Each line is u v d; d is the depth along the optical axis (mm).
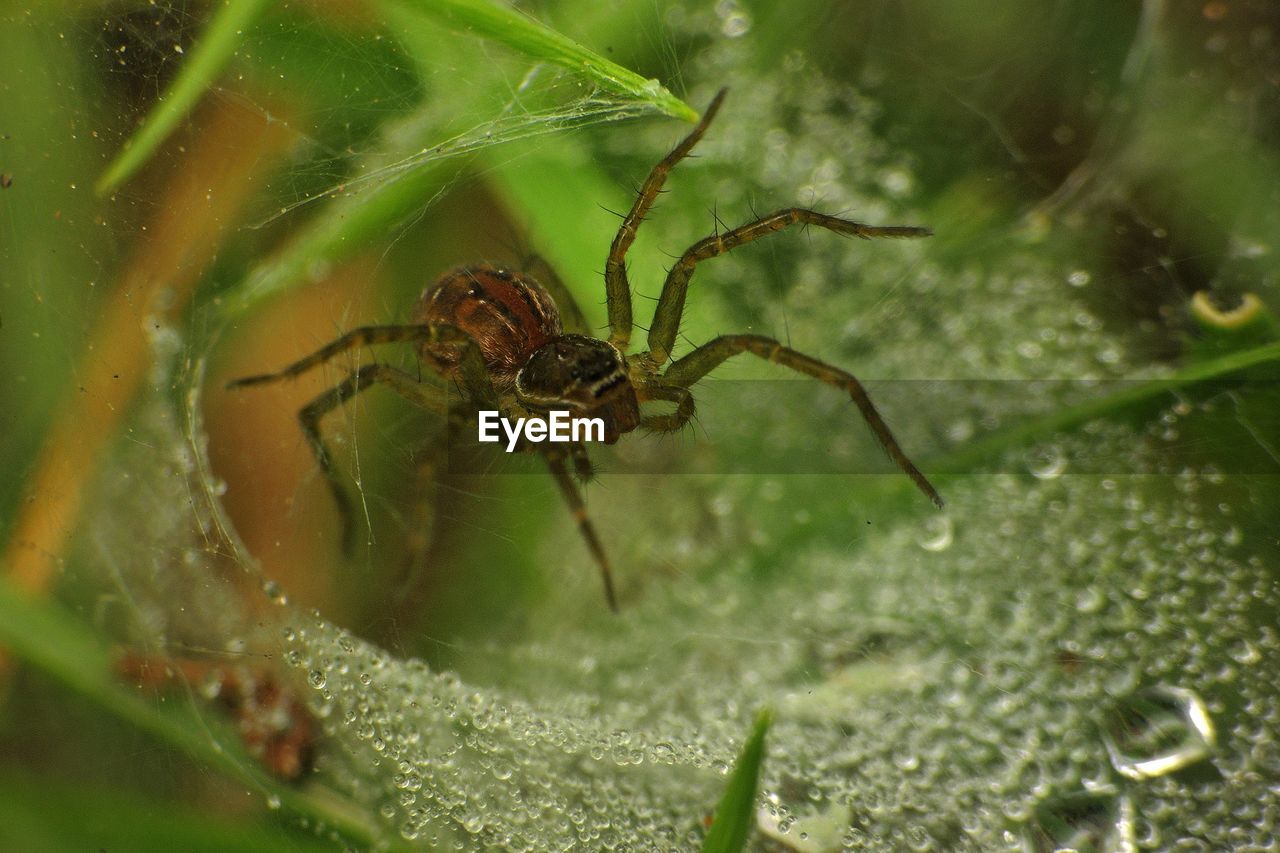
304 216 125
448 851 117
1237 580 122
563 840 118
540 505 126
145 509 124
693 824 118
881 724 122
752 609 128
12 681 119
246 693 120
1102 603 124
